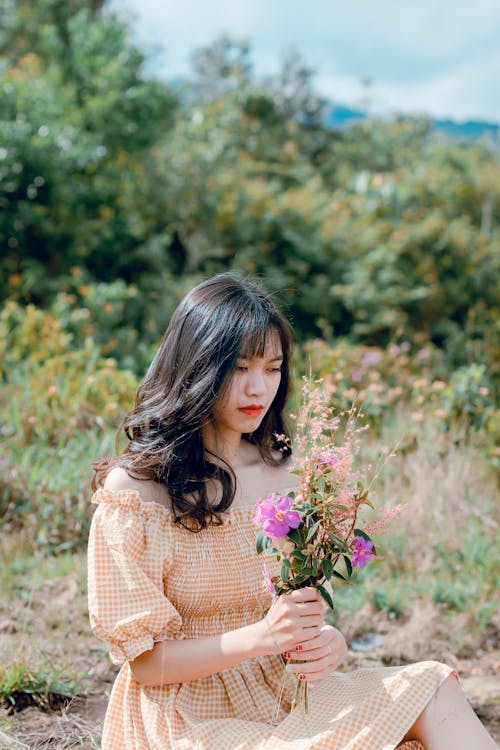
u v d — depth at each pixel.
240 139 14.16
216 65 20.97
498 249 11.20
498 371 7.49
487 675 3.30
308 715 1.86
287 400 2.30
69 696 2.82
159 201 10.25
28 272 8.43
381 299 10.03
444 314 10.38
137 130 10.73
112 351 7.55
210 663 1.87
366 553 1.90
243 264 10.15
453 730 1.77
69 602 3.68
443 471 4.86
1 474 4.61
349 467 1.90
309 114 20.11
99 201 9.70
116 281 8.75
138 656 1.90
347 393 5.59
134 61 11.18
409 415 5.52
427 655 3.45
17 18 12.93
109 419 5.36
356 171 17.39
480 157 15.12
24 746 2.45
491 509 4.65
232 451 2.17
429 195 12.52
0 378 5.96
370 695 1.82
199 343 2.01
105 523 1.93
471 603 3.84
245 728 1.85
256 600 2.06
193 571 1.99
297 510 1.83
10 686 2.78
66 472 4.67
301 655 1.87
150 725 1.92
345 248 10.78
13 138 8.66
